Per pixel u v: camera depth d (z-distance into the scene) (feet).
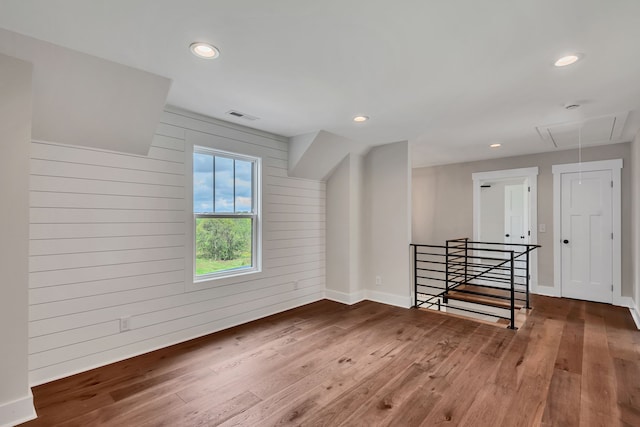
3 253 5.95
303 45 6.15
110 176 8.53
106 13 5.13
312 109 9.80
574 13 5.08
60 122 7.43
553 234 15.62
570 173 15.20
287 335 10.57
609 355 8.90
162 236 9.52
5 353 5.97
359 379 7.70
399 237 14.07
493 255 20.52
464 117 10.50
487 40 5.92
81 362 8.02
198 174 10.63
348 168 14.46
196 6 4.96
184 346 9.63
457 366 8.32
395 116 10.38
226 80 7.73
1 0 4.75
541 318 12.21
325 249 15.37
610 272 14.21
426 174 19.81
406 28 5.55
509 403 6.66
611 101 8.97
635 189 12.52
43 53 6.20
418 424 6.02
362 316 12.58
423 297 19.63
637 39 5.80
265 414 6.36
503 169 17.06
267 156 12.59
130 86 7.46
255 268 12.42
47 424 6.03
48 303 7.57
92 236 8.23
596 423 5.98
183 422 6.10
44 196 7.54
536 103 9.14
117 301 8.64
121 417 6.24
